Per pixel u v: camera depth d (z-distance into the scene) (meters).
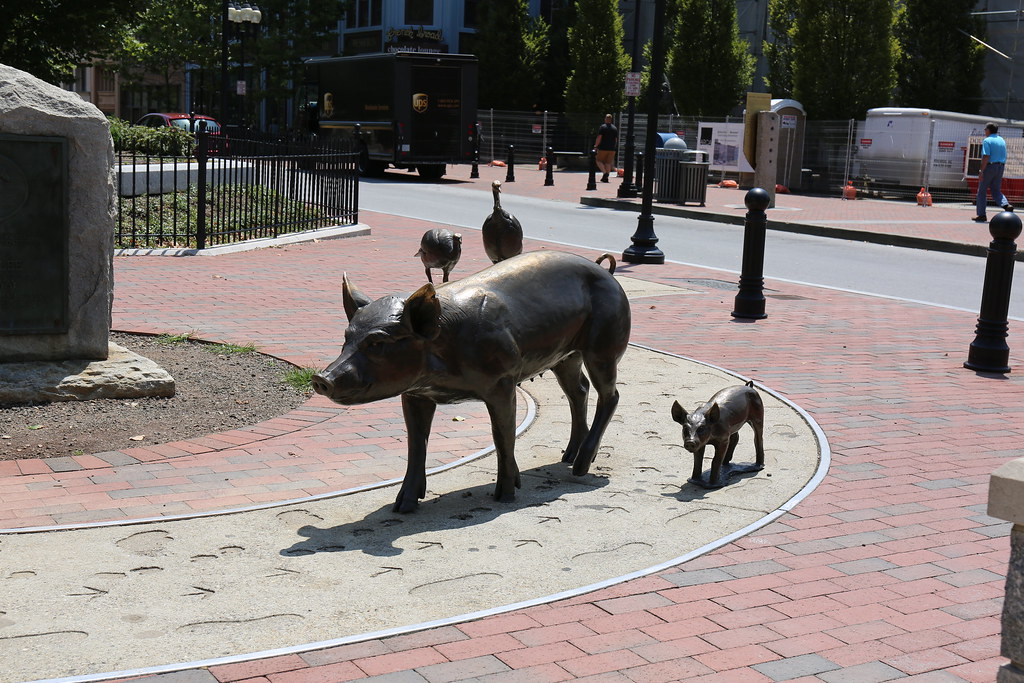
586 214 23.50
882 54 34.03
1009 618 2.86
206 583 4.48
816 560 4.87
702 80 41.28
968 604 4.41
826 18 34.12
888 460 6.52
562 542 5.06
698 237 19.89
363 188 28.56
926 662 3.89
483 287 5.43
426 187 29.83
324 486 5.78
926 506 5.66
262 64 44.53
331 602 4.32
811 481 6.05
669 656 3.89
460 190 29.11
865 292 14.05
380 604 4.31
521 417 7.35
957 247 18.97
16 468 5.89
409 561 4.78
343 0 46.78
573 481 6.02
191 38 44.06
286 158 16.83
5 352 7.27
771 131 25.86
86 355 7.51
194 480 5.81
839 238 20.89
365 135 33.75
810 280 15.07
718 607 4.33
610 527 5.28
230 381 7.93
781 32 39.53
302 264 14.01
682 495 5.80
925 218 24.39
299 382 7.89
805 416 7.51
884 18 33.91
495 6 47.34
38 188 7.22
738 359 9.44
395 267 13.98
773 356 9.62
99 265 7.47
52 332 7.37
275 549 4.87
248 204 17.11
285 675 3.67
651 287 13.59
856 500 5.74
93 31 25.72
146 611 4.19
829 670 3.81
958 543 5.12
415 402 5.42
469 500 5.64
